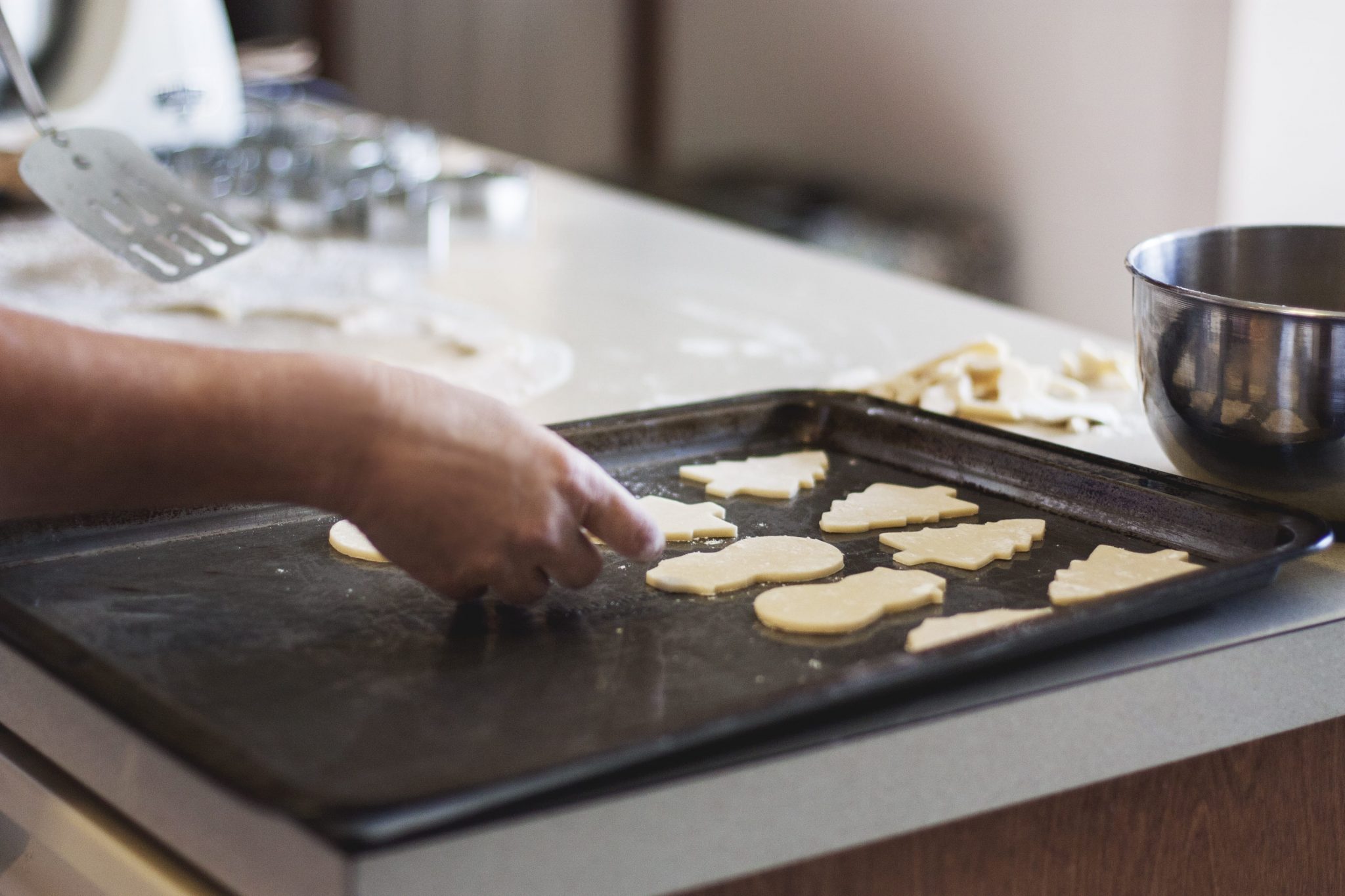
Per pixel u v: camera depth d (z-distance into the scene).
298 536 0.72
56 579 0.66
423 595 0.65
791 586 0.66
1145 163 2.39
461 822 0.44
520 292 1.34
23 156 0.95
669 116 3.34
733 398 0.91
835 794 0.51
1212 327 0.70
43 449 0.50
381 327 1.21
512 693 0.55
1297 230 0.81
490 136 3.73
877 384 1.02
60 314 1.21
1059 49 2.50
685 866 0.49
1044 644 0.55
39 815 0.61
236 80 1.89
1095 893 0.64
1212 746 0.61
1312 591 0.66
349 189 1.57
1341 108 2.13
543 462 0.57
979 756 0.54
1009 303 2.71
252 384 0.52
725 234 1.64
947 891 0.59
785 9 3.03
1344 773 0.70
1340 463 0.69
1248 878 0.68
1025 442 0.81
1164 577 0.66
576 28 3.43
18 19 1.73
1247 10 2.18
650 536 0.60
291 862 0.45
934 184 2.81
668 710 0.54
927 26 2.74
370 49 3.82
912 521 0.76
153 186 1.01
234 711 0.53
